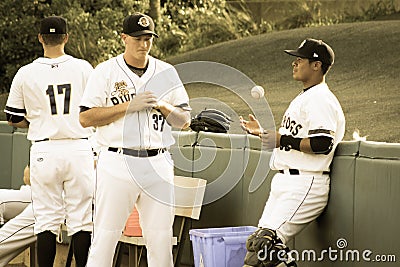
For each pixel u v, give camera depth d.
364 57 49.22
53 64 23.28
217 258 20.81
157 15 59.41
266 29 60.00
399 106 42.41
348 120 42.19
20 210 25.44
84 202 23.33
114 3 59.00
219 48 55.06
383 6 57.56
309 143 19.44
